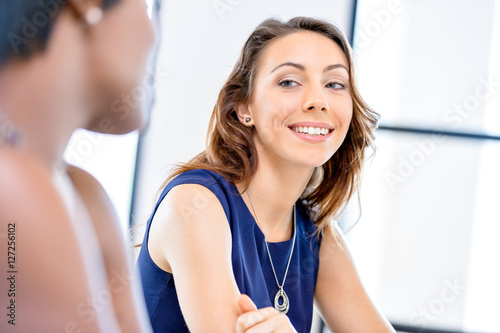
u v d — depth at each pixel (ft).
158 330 3.95
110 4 1.20
